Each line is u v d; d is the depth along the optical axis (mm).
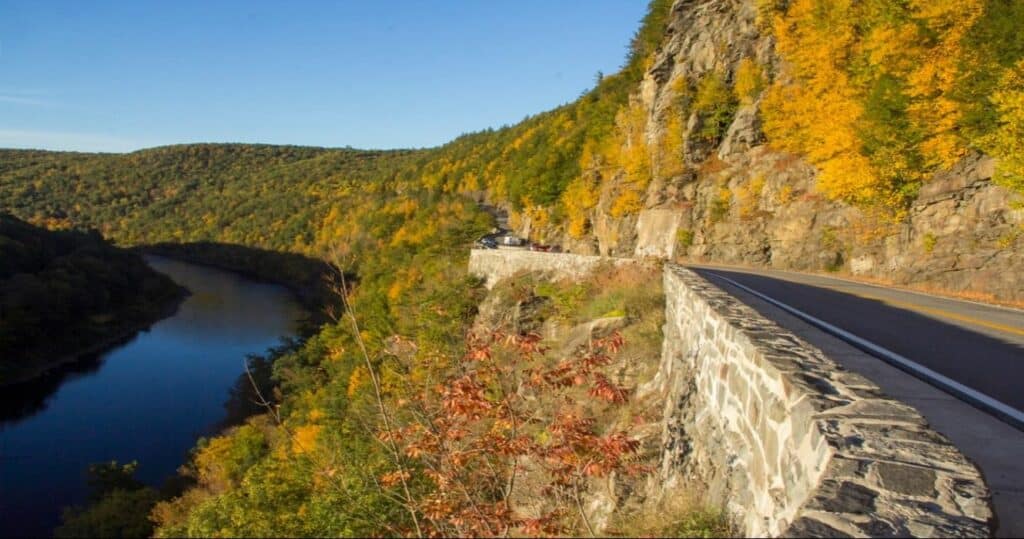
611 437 5699
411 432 6629
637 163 31969
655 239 28531
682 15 33156
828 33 22312
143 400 35344
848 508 2449
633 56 49875
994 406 4547
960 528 2293
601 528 5926
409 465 8078
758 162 25031
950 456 2850
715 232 25375
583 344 11898
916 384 5199
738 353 5094
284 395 30609
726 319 5727
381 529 7594
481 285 30047
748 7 28797
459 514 5641
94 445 28953
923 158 16750
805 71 23438
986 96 14961
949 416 4336
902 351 6586
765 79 26641
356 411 9844
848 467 2754
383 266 51969
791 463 3479
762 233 23266
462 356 7043
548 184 51156
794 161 23328
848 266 19031
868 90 19609
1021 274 13055
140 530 19531
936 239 15875
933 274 15297
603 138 43906
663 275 13586
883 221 17953
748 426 4555
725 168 26812
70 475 25797
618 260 18062
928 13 17000
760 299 11148
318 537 8203
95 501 22328
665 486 6676
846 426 3154
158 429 31062
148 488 22734
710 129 28438
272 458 12695
